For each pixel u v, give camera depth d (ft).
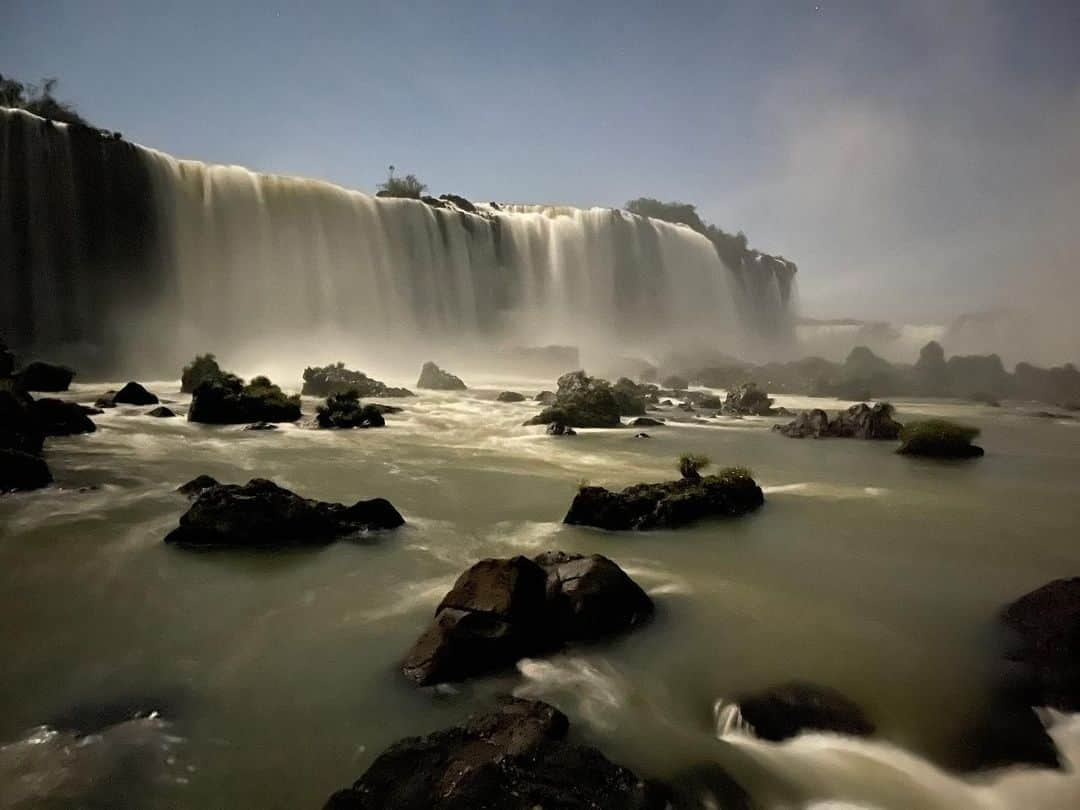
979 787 14.35
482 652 18.31
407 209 164.45
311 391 106.42
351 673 18.17
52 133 108.88
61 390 92.73
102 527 31.12
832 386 144.87
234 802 13.08
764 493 43.93
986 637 21.35
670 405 110.01
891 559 29.76
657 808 12.75
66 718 15.78
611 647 20.11
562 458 57.11
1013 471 55.01
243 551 28.32
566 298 204.85
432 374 125.49
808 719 16.60
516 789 12.37
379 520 32.27
